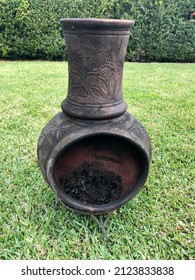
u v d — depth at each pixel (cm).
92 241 82
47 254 79
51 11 292
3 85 210
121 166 78
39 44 302
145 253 79
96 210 77
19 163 114
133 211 92
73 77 72
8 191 98
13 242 81
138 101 184
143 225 88
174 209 94
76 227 86
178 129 144
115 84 72
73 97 73
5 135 133
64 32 70
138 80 238
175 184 104
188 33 314
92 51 67
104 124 71
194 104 179
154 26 310
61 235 84
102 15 297
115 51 69
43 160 75
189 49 319
